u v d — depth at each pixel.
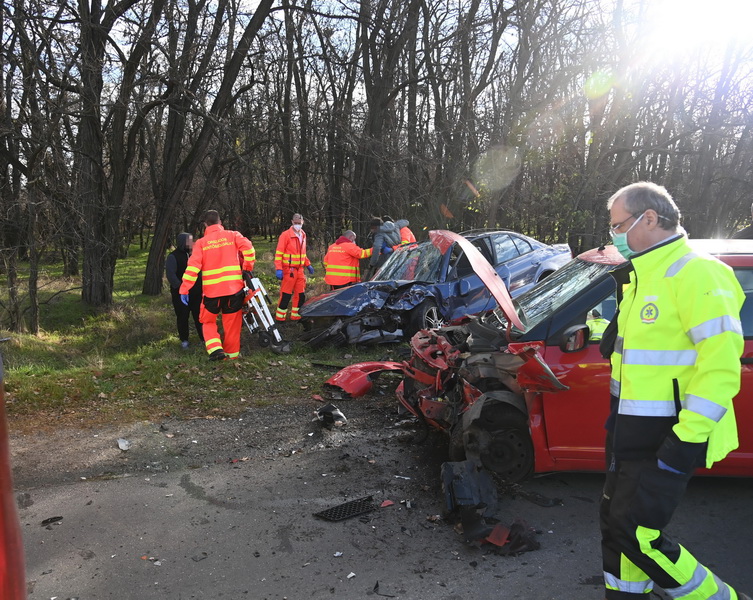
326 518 3.76
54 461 4.66
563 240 16.69
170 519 3.78
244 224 33.47
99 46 14.05
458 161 16.67
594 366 3.81
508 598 2.98
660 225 2.41
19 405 5.77
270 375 6.86
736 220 20.70
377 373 6.25
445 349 4.59
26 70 11.91
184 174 16.69
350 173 24.58
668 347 2.33
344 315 8.41
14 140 12.45
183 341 9.66
